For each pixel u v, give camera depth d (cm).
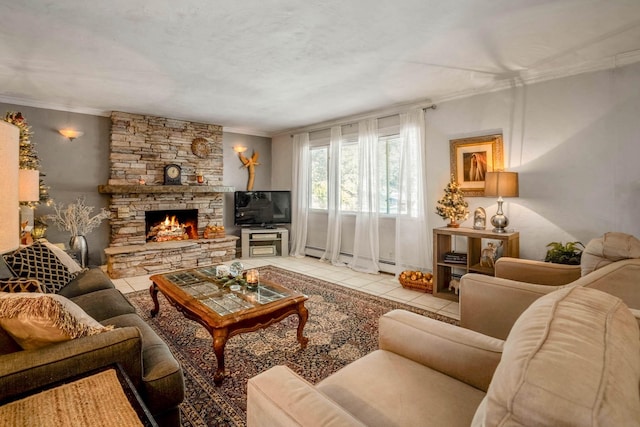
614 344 66
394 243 468
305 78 337
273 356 233
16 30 234
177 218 567
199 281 279
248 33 241
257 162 646
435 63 298
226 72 318
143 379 135
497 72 320
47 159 432
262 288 261
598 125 296
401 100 418
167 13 214
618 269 164
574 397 51
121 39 249
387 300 354
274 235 596
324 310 323
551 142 324
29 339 118
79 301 216
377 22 226
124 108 457
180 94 390
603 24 229
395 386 120
